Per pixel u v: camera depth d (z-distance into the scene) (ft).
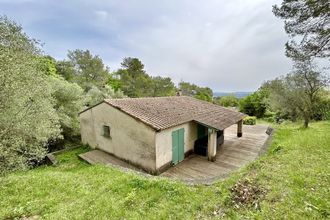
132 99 44.60
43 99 31.22
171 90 160.56
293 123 71.67
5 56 20.29
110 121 39.24
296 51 35.50
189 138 40.45
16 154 22.66
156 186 20.36
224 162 36.68
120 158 38.17
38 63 27.91
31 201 18.13
